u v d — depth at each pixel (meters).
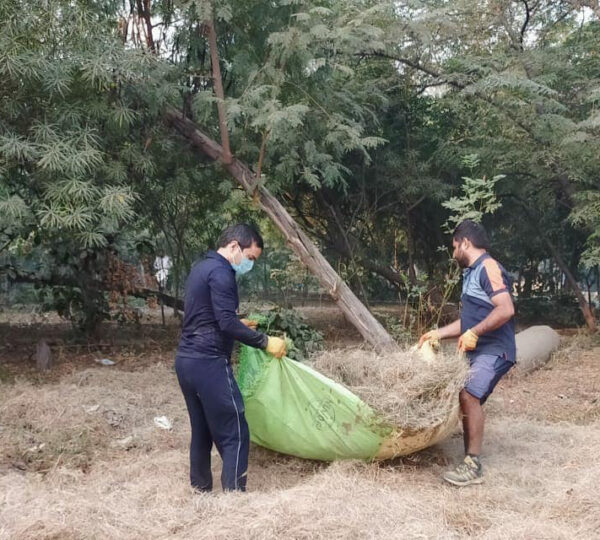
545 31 10.61
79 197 6.25
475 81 9.79
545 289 14.70
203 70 7.75
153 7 7.55
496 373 4.25
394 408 4.00
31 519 3.30
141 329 10.05
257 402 4.15
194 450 3.88
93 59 6.13
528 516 3.53
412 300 11.36
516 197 11.74
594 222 9.81
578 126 8.65
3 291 12.52
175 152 7.95
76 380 6.54
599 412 5.89
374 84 10.11
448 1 9.91
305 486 3.78
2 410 5.26
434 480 4.14
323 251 12.03
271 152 7.74
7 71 5.91
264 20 7.36
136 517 3.42
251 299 12.03
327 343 9.27
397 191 11.00
